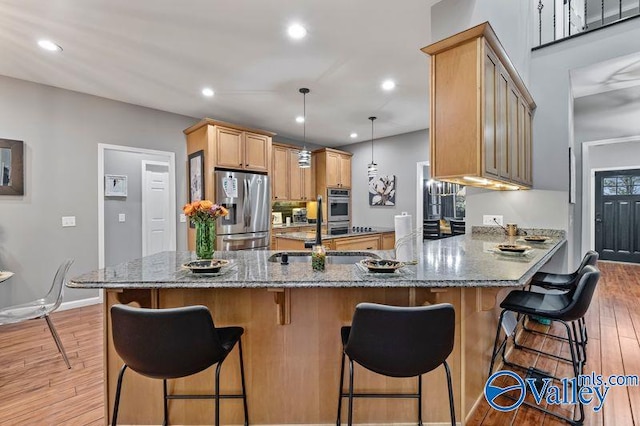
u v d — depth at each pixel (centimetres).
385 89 368
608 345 258
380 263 171
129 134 408
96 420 176
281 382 171
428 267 174
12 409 186
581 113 464
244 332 170
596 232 639
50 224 352
